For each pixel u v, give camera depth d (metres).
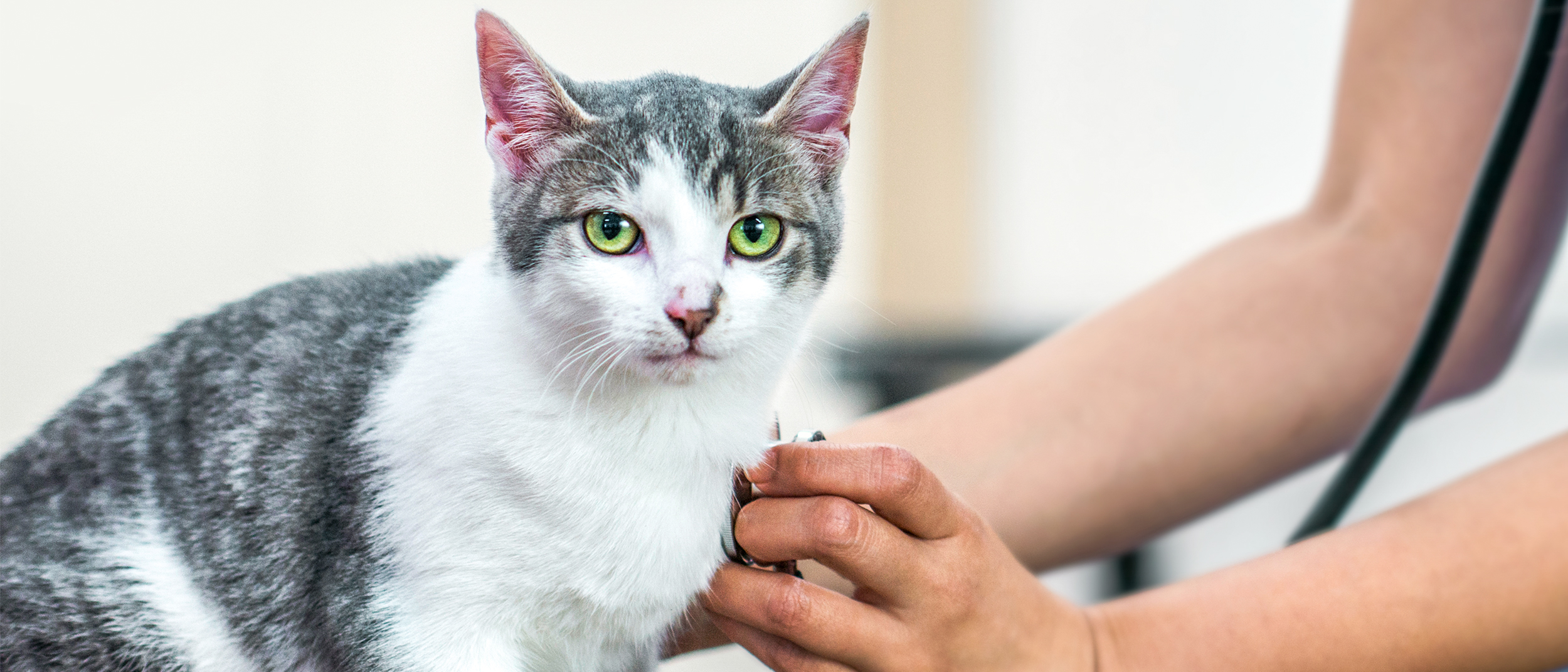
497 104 0.53
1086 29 1.07
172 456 0.54
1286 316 0.60
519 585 0.51
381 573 0.52
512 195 0.53
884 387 0.92
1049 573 0.64
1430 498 0.54
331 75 0.88
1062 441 0.59
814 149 0.55
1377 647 0.52
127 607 0.54
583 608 0.52
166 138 0.87
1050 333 0.99
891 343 0.95
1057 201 1.09
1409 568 0.52
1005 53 1.08
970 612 0.50
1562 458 0.54
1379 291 0.60
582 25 0.90
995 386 0.60
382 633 0.51
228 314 0.57
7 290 0.85
